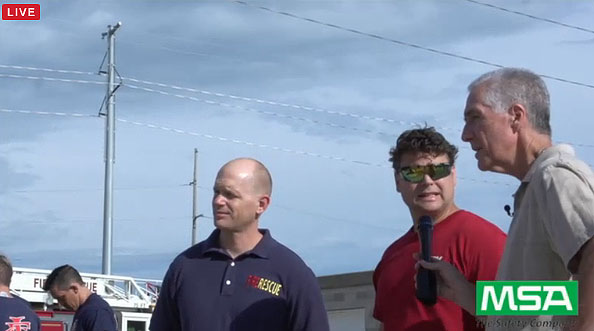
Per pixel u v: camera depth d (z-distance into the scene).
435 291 3.66
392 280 4.33
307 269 4.26
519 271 3.11
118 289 17.19
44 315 13.98
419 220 3.94
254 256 4.23
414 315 4.17
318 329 4.16
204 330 4.14
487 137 3.27
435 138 4.29
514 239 3.14
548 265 3.01
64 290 6.87
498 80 3.28
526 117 3.24
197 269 4.27
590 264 2.79
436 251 4.15
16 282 14.42
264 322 4.13
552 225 2.92
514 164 3.28
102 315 6.75
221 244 4.31
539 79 3.30
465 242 4.12
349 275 20.19
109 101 25.09
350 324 19.92
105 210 24.56
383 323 4.40
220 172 4.29
